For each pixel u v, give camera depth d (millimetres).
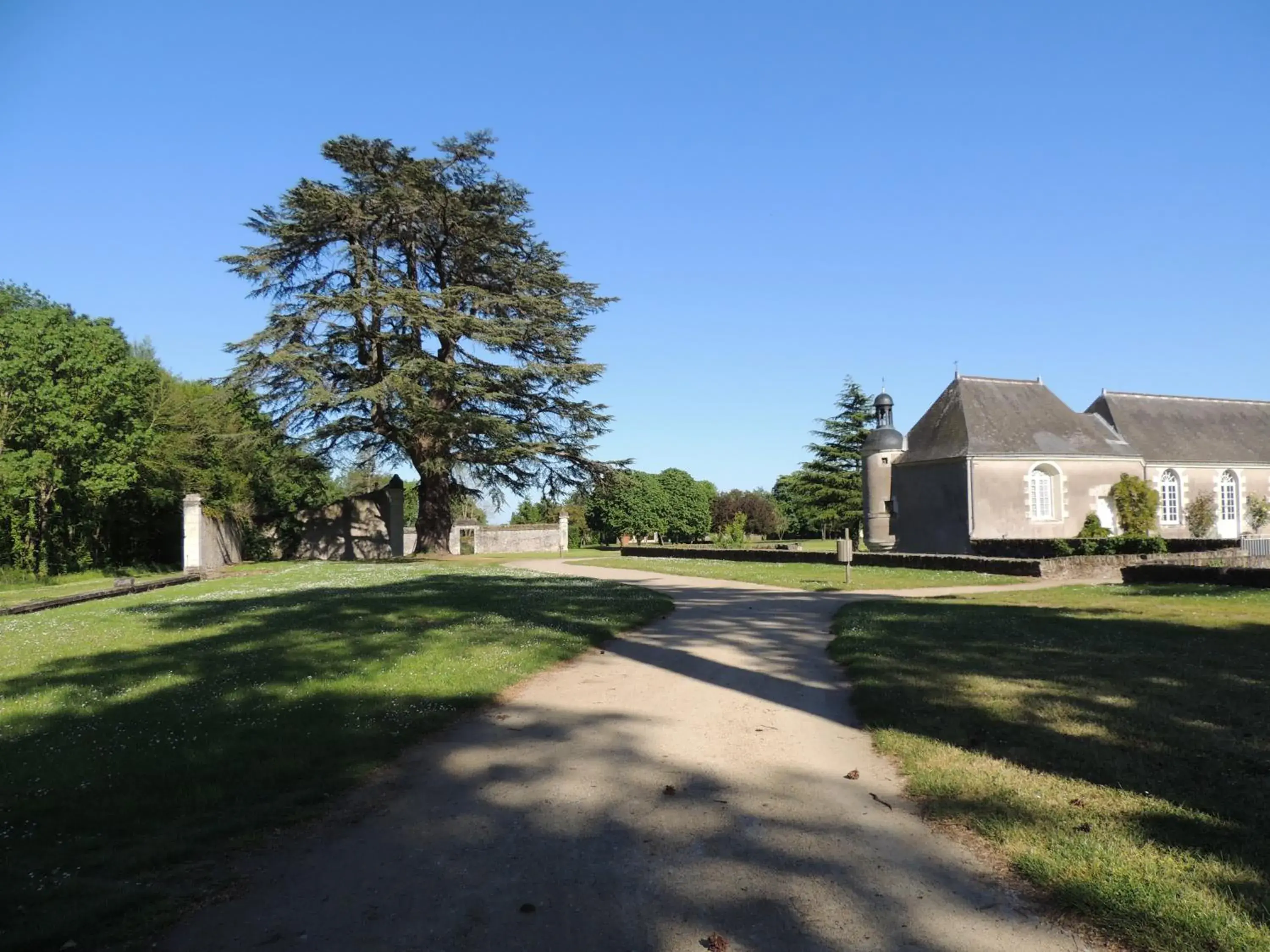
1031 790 4797
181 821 4480
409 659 8727
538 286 33719
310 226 30078
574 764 5617
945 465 36188
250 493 37312
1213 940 3145
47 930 3291
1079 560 21891
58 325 25766
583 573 24438
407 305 29062
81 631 11617
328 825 4531
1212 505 39844
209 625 11703
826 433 56219
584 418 34438
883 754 5793
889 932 3367
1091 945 3230
